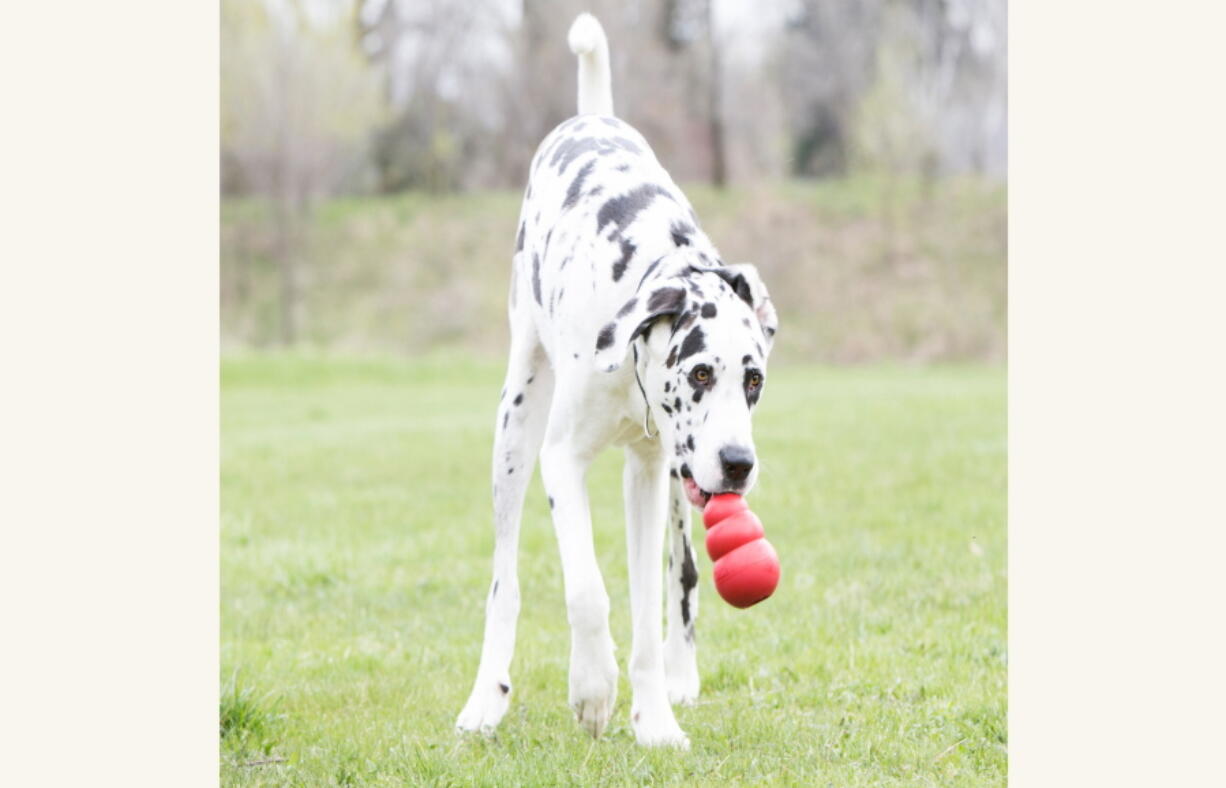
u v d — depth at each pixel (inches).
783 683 216.7
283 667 233.0
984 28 1127.0
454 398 685.9
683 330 174.2
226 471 430.9
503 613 206.8
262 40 1157.1
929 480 364.2
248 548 324.2
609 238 195.0
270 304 1010.1
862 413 496.7
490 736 196.5
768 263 982.4
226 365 815.1
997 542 298.8
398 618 265.9
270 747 194.7
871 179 1104.8
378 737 197.2
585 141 216.2
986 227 1009.5
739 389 173.3
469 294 1005.8
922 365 852.0
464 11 1206.9
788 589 269.0
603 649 186.5
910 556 289.9
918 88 1132.5
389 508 366.9
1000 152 1120.8
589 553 188.9
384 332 968.9
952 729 194.5
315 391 742.5
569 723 201.8
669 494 205.3
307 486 403.5
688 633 211.2
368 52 1216.8
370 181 1210.0
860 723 197.2
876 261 981.8
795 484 362.6
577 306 194.1
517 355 213.2
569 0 1175.6
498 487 210.7
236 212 1122.7
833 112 1185.4
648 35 1177.4
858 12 1179.3
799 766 181.6
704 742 191.8
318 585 291.6
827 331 904.3
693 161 1178.6
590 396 191.2
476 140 1213.7
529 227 215.3
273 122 1142.3
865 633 239.6
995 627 241.0
